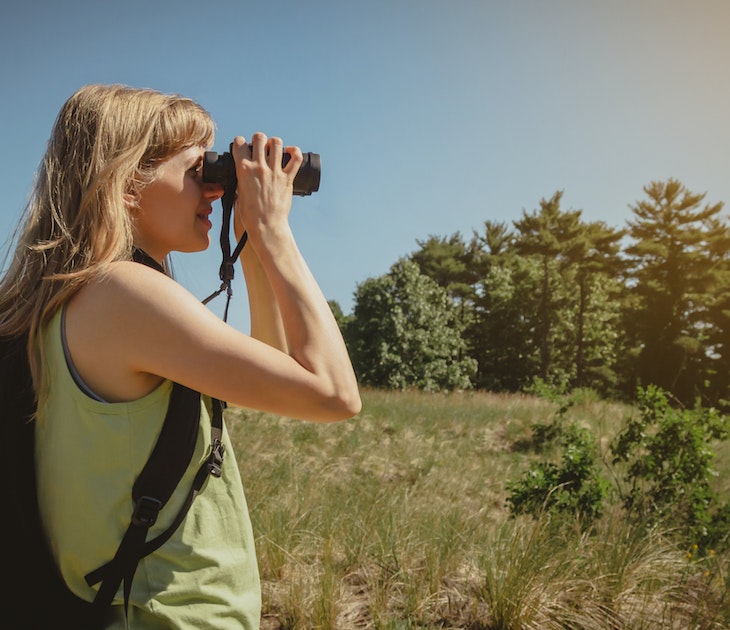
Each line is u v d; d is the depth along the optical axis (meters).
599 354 49.94
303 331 1.04
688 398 46.53
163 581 0.97
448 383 35.94
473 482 8.48
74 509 0.95
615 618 3.16
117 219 1.01
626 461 5.89
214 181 1.16
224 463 1.06
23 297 1.03
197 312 0.99
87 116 1.06
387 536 4.04
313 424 11.45
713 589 3.59
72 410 0.96
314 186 1.22
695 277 50.25
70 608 0.96
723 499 6.60
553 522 4.55
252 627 1.05
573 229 51.47
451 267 59.62
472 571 3.63
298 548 4.01
